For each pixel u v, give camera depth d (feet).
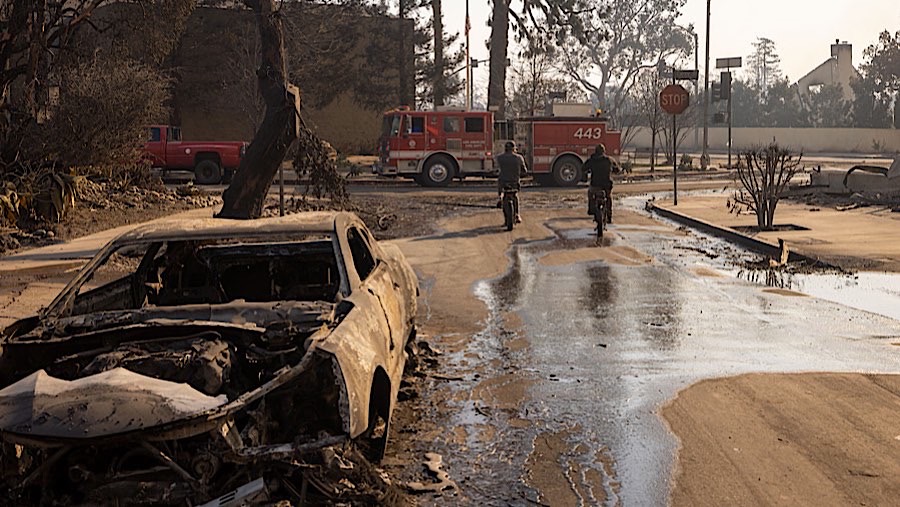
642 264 48.93
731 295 39.24
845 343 29.96
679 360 28.02
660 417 22.25
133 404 14.26
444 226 70.54
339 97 164.96
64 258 48.32
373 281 21.06
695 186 118.93
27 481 14.49
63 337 17.33
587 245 57.62
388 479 17.99
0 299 37.42
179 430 14.08
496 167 119.14
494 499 17.33
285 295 22.41
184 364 15.57
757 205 61.87
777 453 19.61
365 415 15.55
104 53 87.56
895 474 18.31
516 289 41.52
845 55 356.38
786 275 44.52
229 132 154.40
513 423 21.89
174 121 146.00
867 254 49.44
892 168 86.48
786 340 30.50
